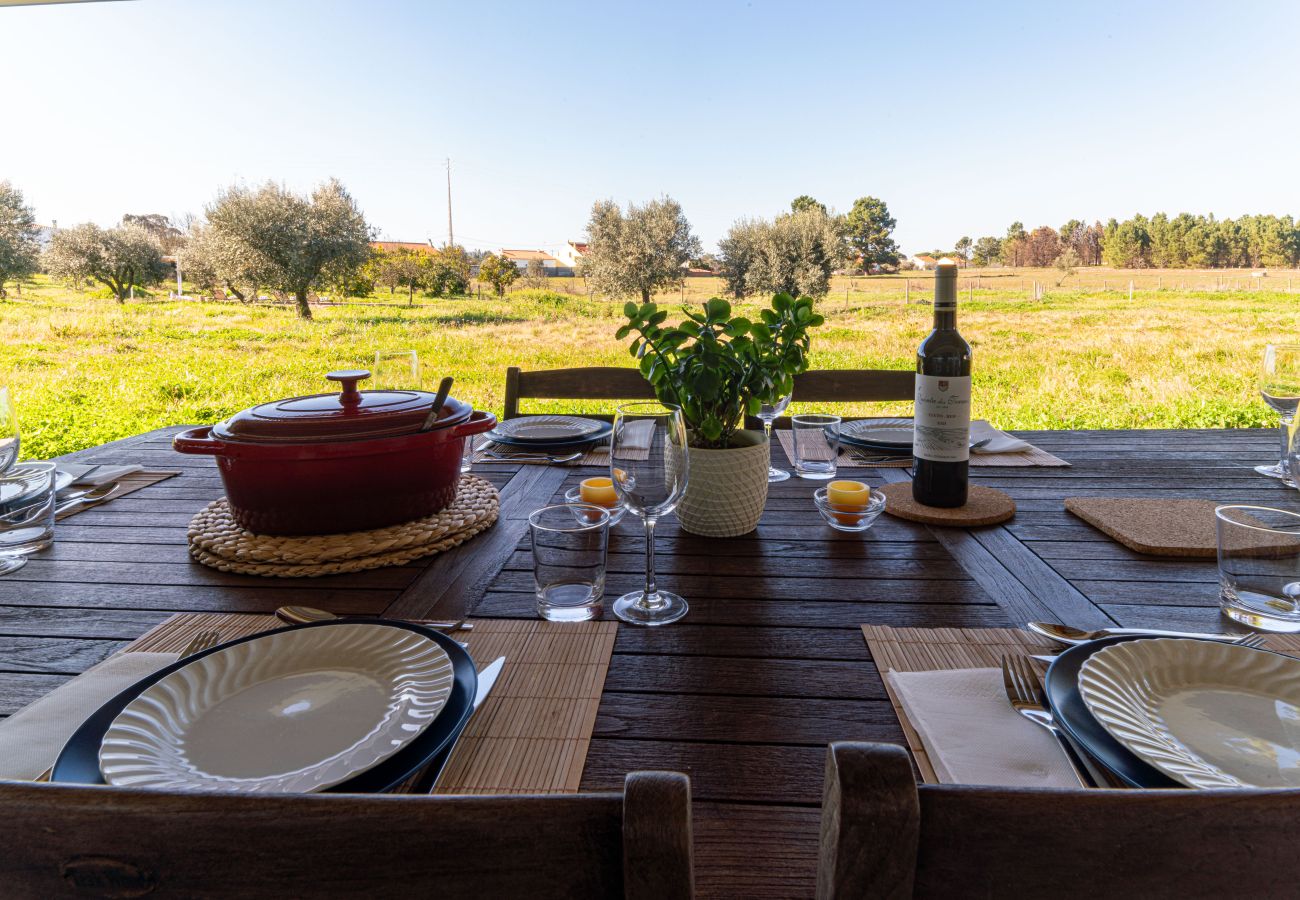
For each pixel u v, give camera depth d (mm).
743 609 770
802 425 1363
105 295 15258
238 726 506
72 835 245
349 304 16844
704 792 465
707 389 938
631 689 602
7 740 512
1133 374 9438
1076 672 548
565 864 242
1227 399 7801
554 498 1193
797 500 1202
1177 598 783
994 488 1238
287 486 920
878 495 1062
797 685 605
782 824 433
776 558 930
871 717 554
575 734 530
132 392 9117
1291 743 470
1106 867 239
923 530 1032
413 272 18500
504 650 666
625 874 230
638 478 744
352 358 11781
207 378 10055
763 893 380
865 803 225
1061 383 9047
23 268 13656
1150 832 239
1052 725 507
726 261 16266
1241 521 761
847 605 776
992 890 239
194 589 836
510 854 243
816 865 399
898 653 652
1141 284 15750
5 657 676
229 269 14477
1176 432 1688
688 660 654
